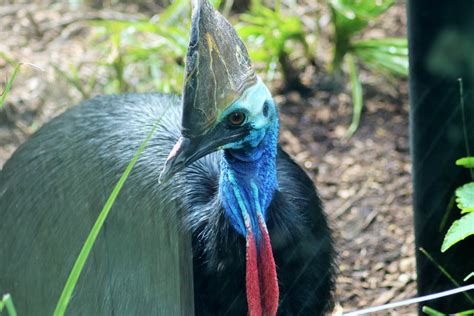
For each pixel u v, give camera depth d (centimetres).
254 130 439
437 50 520
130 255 464
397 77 902
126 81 867
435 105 533
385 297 662
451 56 519
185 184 504
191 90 407
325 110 866
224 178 464
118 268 468
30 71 900
